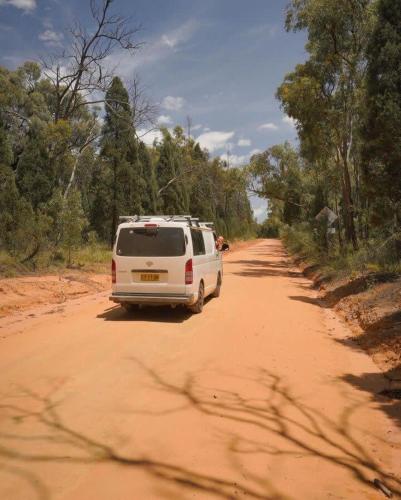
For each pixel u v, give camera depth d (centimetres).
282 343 855
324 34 2389
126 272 1054
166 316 1093
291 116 2678
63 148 2322
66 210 2023
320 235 2920
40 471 385
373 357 771
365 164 1567
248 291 1585
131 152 3130
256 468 399
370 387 624
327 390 606
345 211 2538
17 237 1717
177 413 514
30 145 2214
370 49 1587
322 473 395
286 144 4006
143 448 429
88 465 396
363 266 1692
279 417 512
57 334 886
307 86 2470
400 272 1481
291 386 617
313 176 3775
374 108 1545
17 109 3117
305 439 460
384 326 919
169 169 4216
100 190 3097
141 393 574
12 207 1775
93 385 600
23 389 582
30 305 1227
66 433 457
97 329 937
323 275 1991
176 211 4194
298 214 4566
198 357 743
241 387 606
